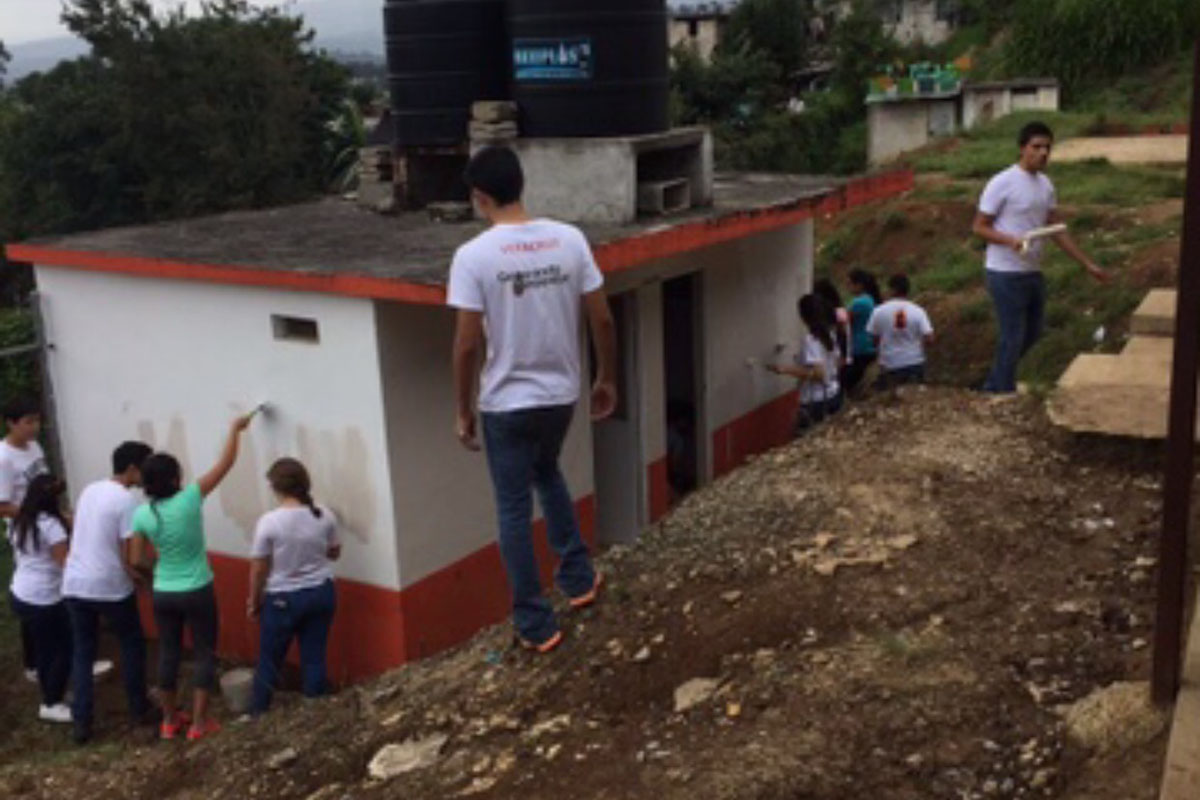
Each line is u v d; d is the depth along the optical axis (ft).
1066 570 15.94
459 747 14.93
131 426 26.84
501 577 25.66
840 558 16.75
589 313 15.25
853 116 155.33
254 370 24.39
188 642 27.07
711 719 13.64
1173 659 11.73
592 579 16.90
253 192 113.29
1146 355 20.21
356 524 23.65
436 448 23.85
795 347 35.99
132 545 21.94
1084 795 11.22
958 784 11.83
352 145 120.26
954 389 23.67
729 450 32.99
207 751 17.63
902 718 12.75
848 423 22.53
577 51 26.05
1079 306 38.99
